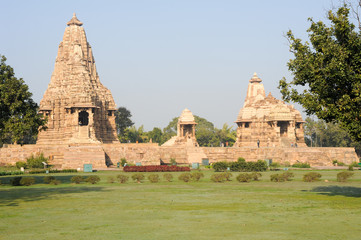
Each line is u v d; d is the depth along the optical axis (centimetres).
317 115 3169
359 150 13312
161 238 1952
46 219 2461
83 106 10194
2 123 5250
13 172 6819
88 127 10212
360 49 3033
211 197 3491
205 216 2547
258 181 5197
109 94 11838
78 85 10444
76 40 11281
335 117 3123
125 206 2973
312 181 5119
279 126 11725
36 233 2078
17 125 5162
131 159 9069
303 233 2053
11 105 5150
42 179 5603
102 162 8431
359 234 2030
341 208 2844
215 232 2083
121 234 2042
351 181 5125
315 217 2502
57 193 3831
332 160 9644
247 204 3064
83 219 2456
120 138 15588
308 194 3688
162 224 2295
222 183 4919
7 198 3469
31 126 5347
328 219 2434
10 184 4850
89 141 9919
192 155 9469
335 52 3036
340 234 2030
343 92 3102
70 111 10350
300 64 3192
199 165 8919
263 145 11738
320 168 8250
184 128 11994
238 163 7188
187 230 2133
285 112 11262
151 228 2186
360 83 2986
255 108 12050
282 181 5119
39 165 8119
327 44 3114
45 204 3086
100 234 2044
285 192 3869
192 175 5238
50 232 2098
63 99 10581
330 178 5641
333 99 3159
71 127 10250
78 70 10706
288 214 2612
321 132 13575
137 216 2553
